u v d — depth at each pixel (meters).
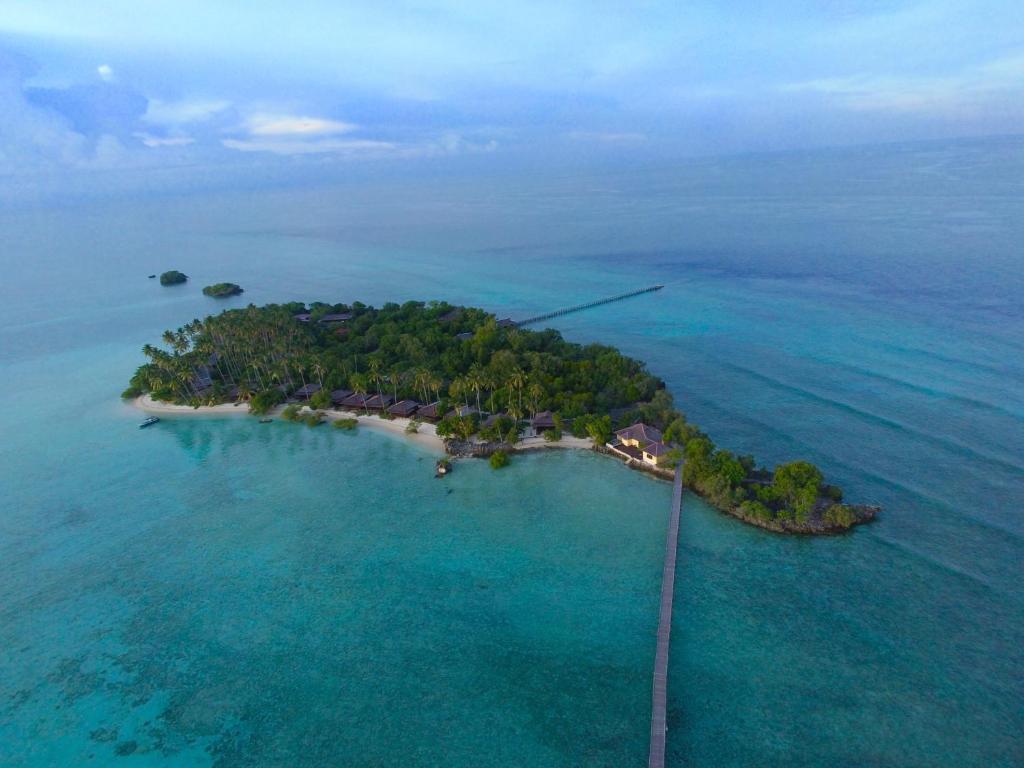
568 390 125.25
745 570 77.12
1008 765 52.50
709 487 90.50
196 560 85.25
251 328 149.25
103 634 72.62
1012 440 100.31
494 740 57.72
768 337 159.38
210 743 58.50
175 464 112.94
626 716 59.56
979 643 64.44
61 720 61.47
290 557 84.88
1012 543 78.12
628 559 80.88
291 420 127.44
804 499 83.38
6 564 86.31
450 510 93.88
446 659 66.88
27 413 139.38
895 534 81.25
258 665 67.19
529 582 77.75
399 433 119.38
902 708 58.06
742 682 61.91
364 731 59.12
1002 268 195.25
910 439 102.88
